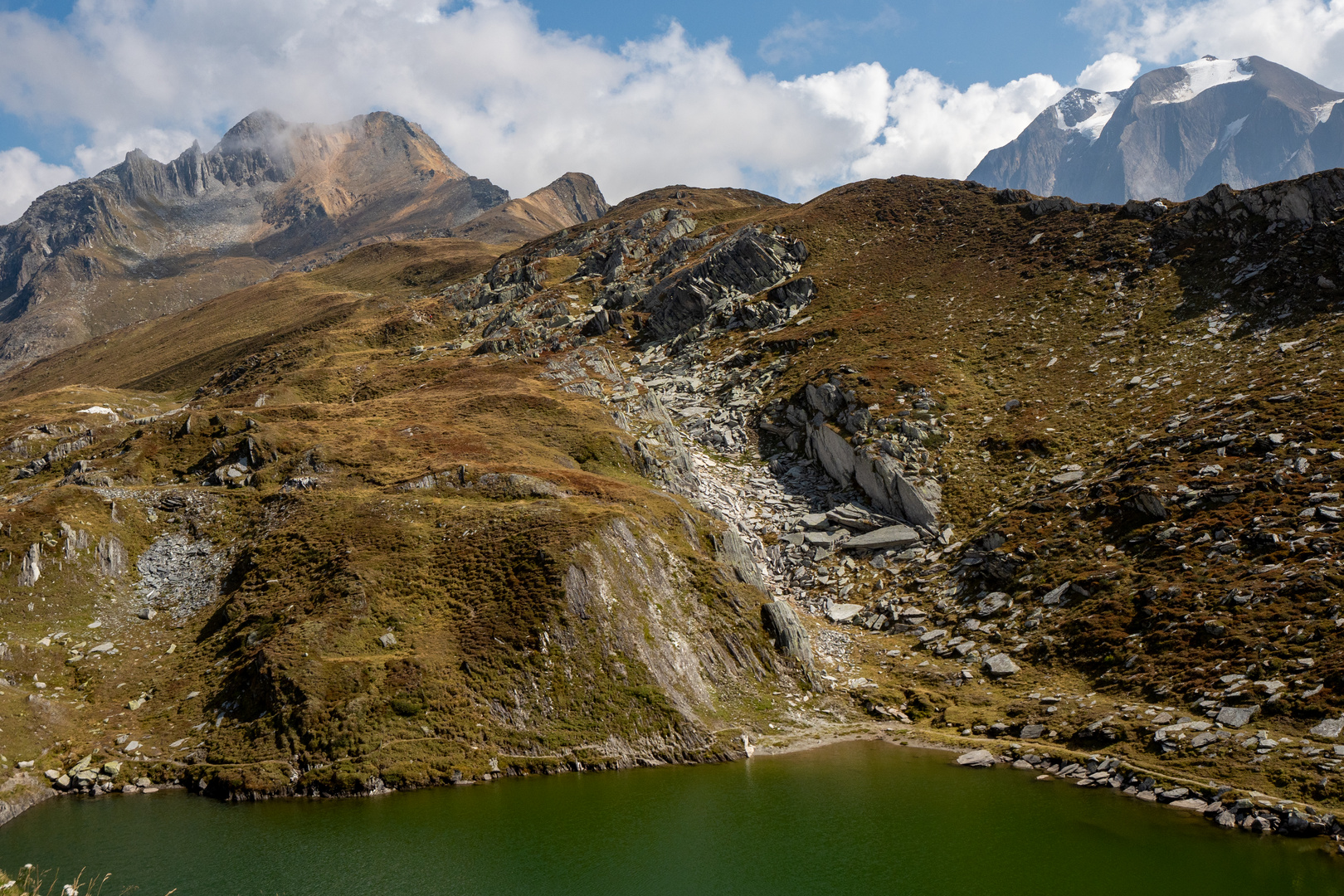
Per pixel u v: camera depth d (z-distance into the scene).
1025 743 49.16
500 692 49.38
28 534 59.66
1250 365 78.75
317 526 63.47
